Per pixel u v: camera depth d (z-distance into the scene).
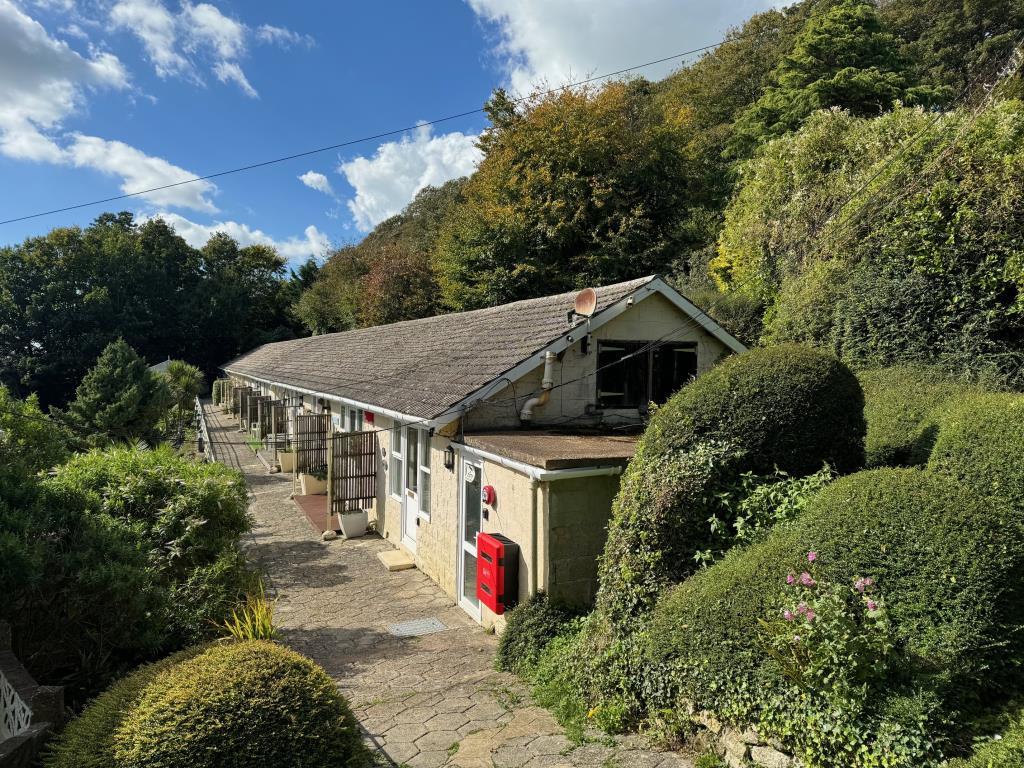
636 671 4.93
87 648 5.36
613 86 25.31
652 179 24.61
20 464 6.11
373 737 4.88
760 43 35.50
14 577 4.79
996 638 3.64
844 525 4.27
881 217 10.95
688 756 4.29
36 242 40.38
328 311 45.38
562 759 4.36
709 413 5.93
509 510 7.38
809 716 3.60
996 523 3.93
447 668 6.45
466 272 26.48
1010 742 3.14
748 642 4.13
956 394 8.32
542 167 24.34
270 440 21.53
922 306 10.08
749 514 5.41
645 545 5.50
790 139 15.17
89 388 19.06
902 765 3.24
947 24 26.20
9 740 3.76
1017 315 9.13
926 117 11.63
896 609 3.80
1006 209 9.15
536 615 6.54
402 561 10.33
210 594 6.34
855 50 21.72
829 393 5.95
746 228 15.66
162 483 6.94
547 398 9.17
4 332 38.22
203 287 45.34
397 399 10.59
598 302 10.59
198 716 3.55
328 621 8.01
